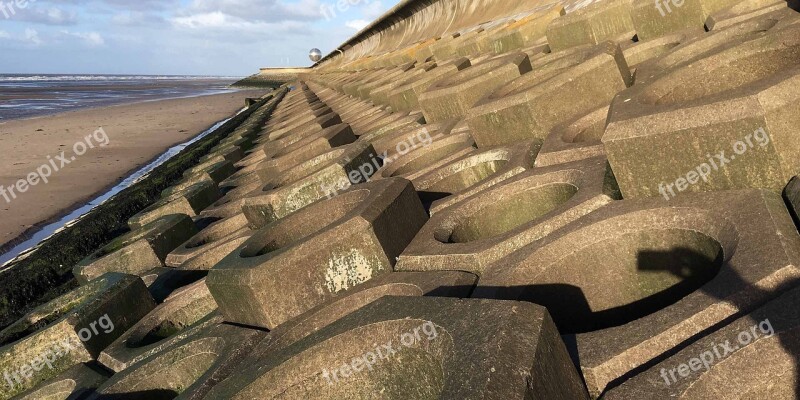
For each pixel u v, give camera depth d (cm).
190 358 448
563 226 369
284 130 1353
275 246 505
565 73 573
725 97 324
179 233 829
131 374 450
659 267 345
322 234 429
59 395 511
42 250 1095
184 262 675
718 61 409
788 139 310
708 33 566
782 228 263
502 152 583
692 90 413
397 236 455
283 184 727
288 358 298
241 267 440
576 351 258
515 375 209
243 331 437
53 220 1518
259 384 294
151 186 1466
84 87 11938
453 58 1373
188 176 1436
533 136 584
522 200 476
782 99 308
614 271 353
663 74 430
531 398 206
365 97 1609
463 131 738
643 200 355
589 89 574
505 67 771
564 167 457
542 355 225
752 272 242
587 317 355
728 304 236
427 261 411
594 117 547
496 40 1316
